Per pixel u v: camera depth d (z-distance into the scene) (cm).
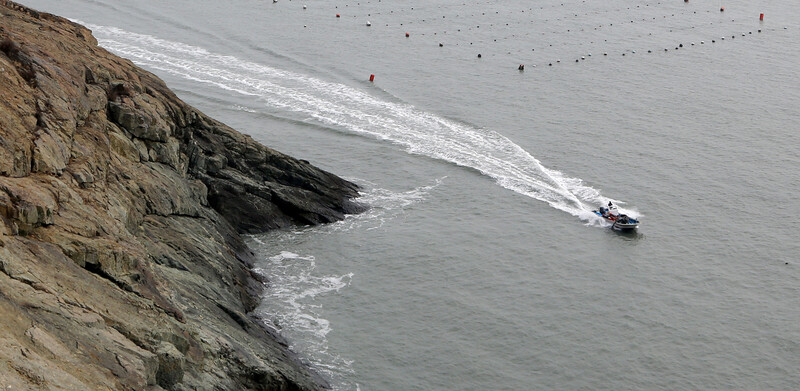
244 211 8600
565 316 7625
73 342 4412
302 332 7162
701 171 10406
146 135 7512
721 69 14125
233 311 6669
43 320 4412
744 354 7212
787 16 17288
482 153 10694
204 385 5316
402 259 8356
